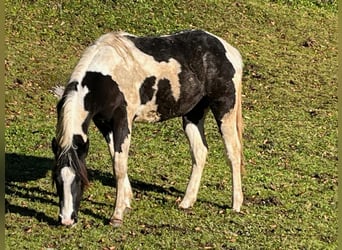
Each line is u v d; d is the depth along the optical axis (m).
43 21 21.42
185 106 10.74
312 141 15.43
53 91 17.17
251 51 22.23
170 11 23.59
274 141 15.18
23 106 16.27
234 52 11.11
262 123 16.53
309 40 23.92
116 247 9.36
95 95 9.77
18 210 10.41
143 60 10.27
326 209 11.47
